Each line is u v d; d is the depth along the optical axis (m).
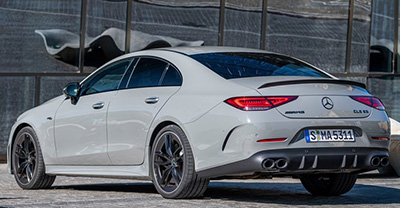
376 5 22.75
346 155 9.95
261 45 21.33
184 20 20.34
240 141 9.62
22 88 18.78
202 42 20.56
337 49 22.30
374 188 13.25
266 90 9.77
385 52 22.84
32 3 18.81
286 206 10.14
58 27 19.02
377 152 10.24
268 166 9.57
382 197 11.66
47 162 12.62
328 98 9.98
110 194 11.43
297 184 14.27
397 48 22.84
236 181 14.92
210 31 20.66
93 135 11.70
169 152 10.42
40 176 12.76
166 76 10.91
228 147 9.73
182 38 20.34
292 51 21.78
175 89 10.60
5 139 18.72
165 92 10.70
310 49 21.98
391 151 17.06
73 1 19.11
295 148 9.66
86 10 19.22
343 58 22.38
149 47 19.98
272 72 10.66
